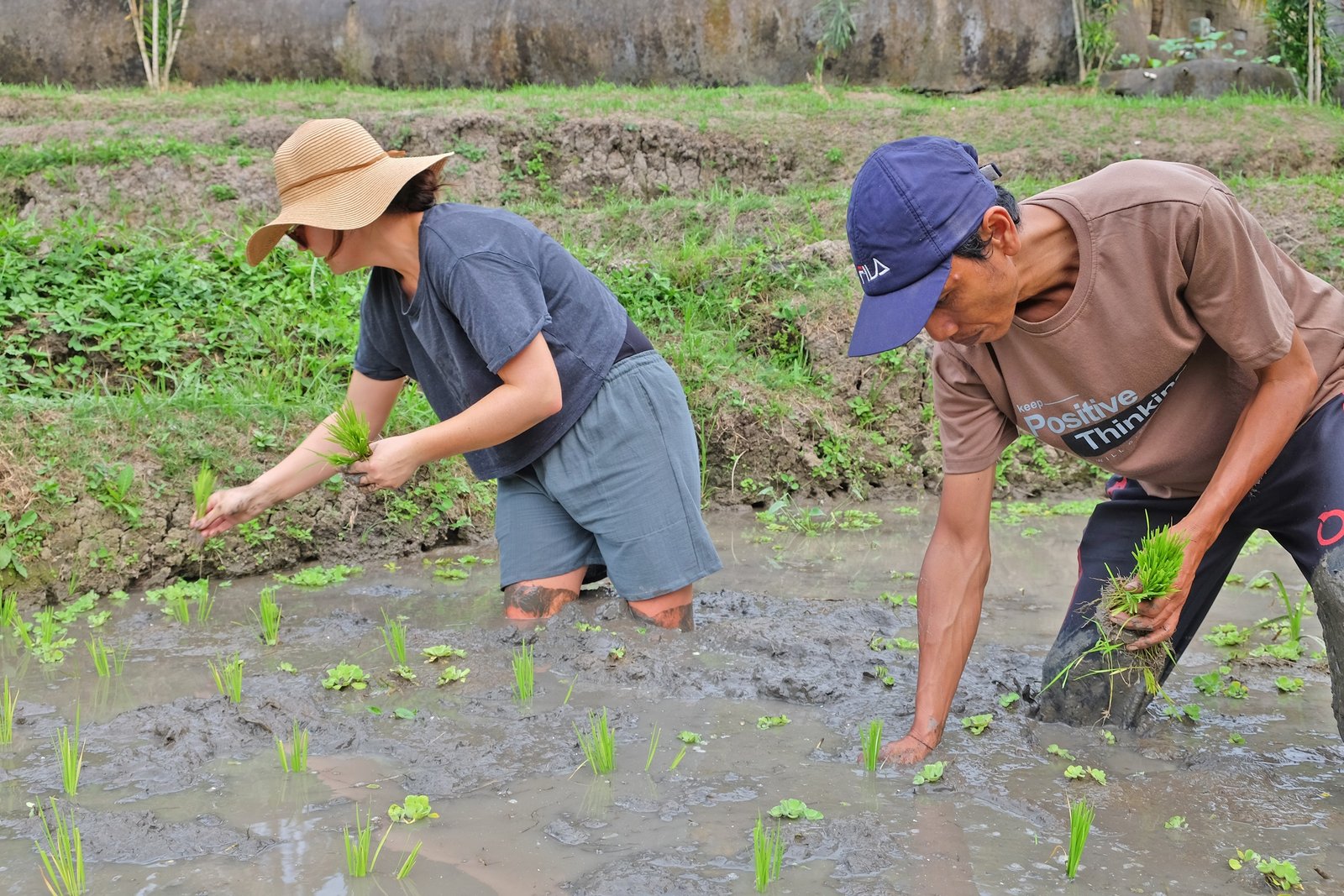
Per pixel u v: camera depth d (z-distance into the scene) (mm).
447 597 4773
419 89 15305
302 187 3619
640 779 2867
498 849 2498
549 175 12164
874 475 7465
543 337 3867
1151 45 17109
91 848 2500
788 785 2842
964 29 15469
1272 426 2666
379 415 4328
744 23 15227
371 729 3211
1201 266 2520
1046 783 2854
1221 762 2982
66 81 15273
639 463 4051
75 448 5195
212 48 15297
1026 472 7383
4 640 4227
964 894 2303
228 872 2395
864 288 2465
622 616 4184
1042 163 11875
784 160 12477
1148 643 2865
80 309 6707
